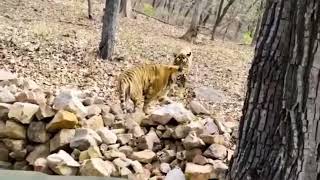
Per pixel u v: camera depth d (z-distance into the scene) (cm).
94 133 619
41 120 637
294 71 311
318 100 304
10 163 627
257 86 331
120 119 697
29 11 2169
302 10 307
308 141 306
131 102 783
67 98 649
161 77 810
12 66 1112
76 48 1430
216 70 1627
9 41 1334
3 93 669
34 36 1493
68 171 566
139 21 2847
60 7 2462
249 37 3428
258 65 331
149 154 621
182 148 632
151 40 2039
